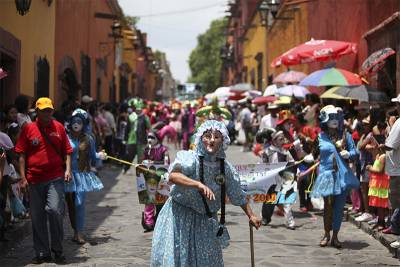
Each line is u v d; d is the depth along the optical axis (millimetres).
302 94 21516
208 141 6250
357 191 12594
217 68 105312
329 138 10102
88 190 10023
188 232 6266
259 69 45625
